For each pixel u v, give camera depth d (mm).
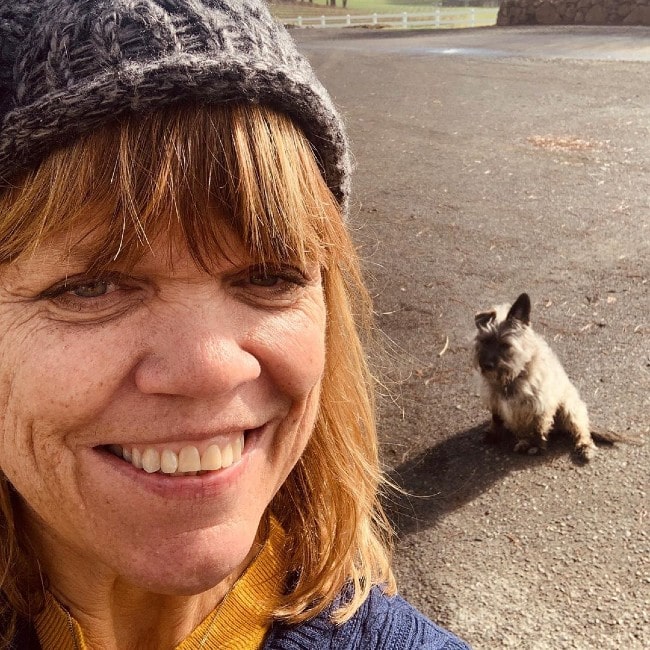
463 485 1242
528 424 1297
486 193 2471
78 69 232
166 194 238
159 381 244
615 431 1349
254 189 249
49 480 256
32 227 238
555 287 1855
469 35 6805
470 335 1651
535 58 4980
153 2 242
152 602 312
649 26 6465
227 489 263
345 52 5902
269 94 249
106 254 238
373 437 392
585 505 1180
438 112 3568
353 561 362
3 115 236
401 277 1911
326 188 287
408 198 2447
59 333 244
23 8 241
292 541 354
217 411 256
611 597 1005
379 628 347
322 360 291
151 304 249
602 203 2346
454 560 1083
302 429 302
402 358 1583
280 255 262
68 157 235
